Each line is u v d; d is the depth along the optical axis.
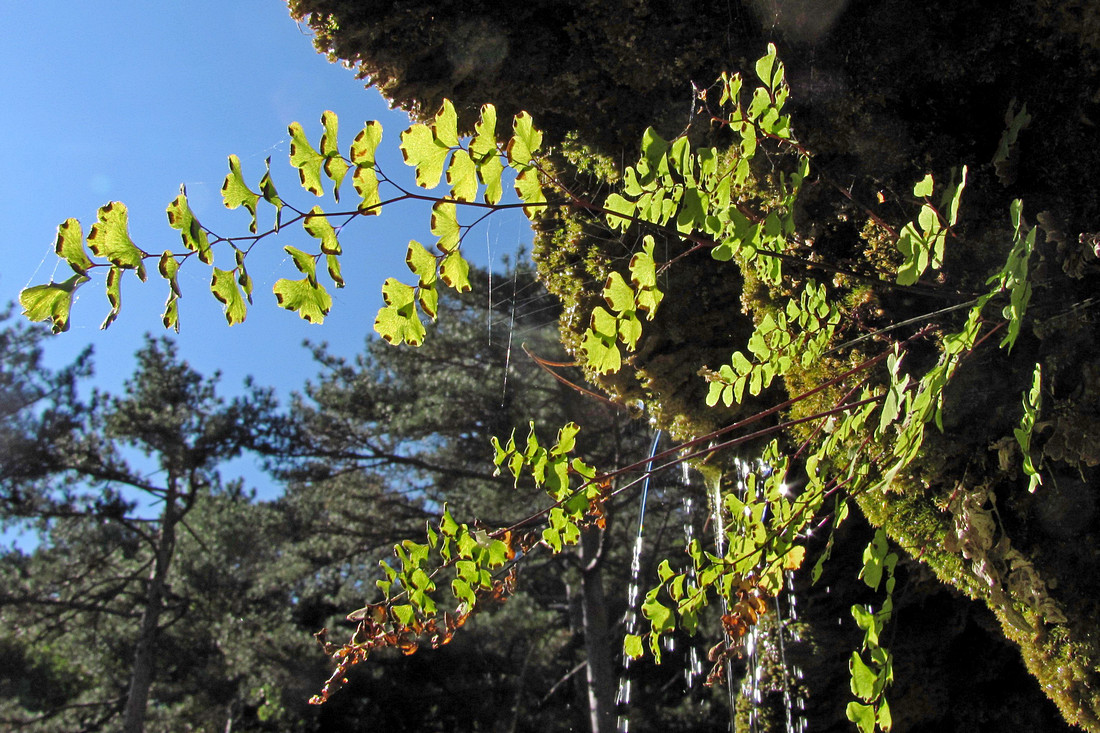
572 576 13.99
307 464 12.59
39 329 15.01
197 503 16.38
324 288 1.21
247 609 15.80
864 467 1.71
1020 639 2.24
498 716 15.54
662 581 1.79
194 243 1.10
